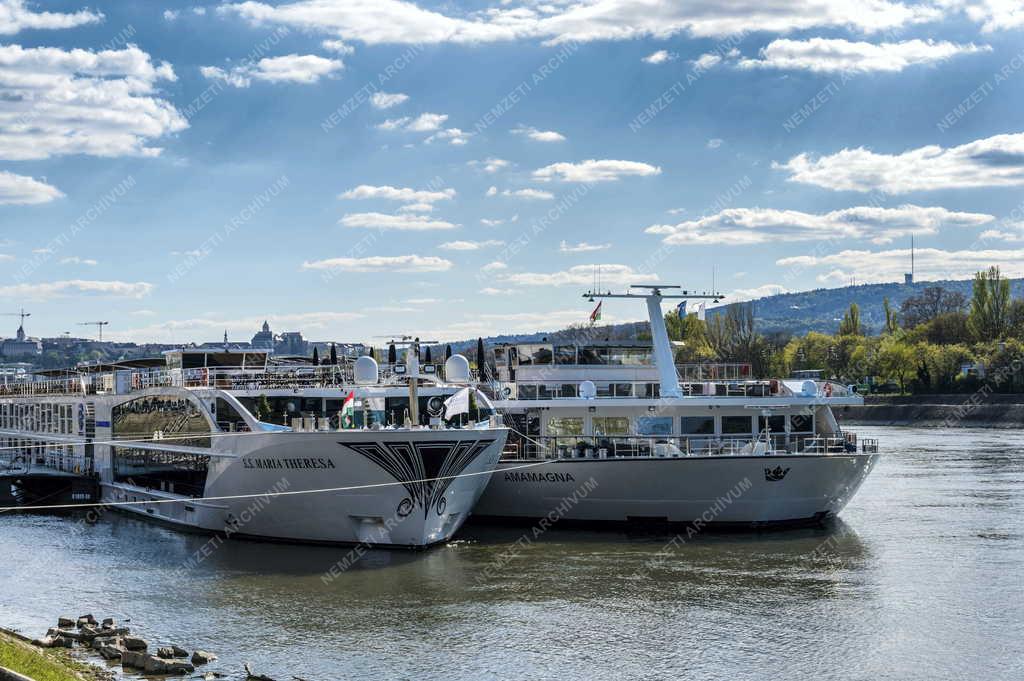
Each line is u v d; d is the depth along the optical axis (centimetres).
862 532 5841
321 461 5194
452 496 5316
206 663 3788
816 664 3731
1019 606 4394
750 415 6219
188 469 6075
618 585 4697
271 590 4672
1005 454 10462
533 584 4716
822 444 6059
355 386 5978
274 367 6800
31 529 6356
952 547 5450
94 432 7469
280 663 3778
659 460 5622
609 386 6381
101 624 4206
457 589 4641
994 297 18812
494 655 3828
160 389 6438
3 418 9431
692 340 16362
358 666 3741
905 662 3750
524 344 6619
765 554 5281
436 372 6656
